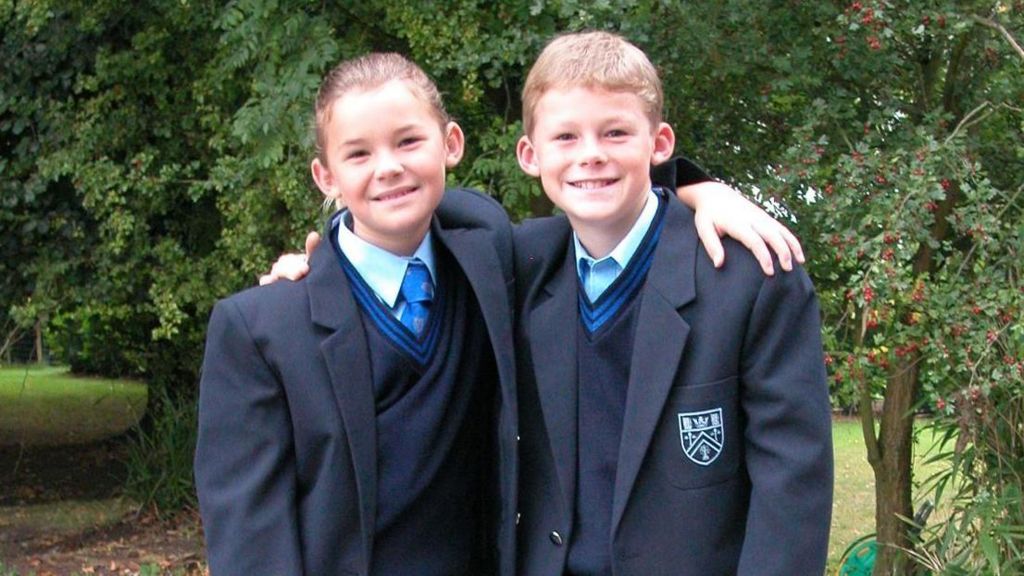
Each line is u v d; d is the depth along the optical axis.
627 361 2.32
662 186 2.51
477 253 2.45
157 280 8.08
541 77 2.34
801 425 2.19
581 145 2.28
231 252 7.25
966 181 4.75
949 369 4.56
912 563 5.44
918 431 5.50
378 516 2.38
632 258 2.33
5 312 8.98
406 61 2.52
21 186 8.23
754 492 2.20
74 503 9.66
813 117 4.98
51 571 7.60
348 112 2.35
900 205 4.47
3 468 11.05
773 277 2.21
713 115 5.59
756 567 2.15
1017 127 5.32
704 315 2.23
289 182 6.00
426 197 2.39
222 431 2.36
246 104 6.20
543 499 2.39
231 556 2.32
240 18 6.01
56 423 13.78
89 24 7.76
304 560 2.35
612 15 4.96
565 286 2.41
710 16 5.08
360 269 2.43
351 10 6.36
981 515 4.66
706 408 2.21
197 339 9.05
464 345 2.48
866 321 4.58
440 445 2.43
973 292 4.49
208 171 7.95
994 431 4.68
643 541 2.25
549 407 2.36
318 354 2.35
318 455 2.36
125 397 15.93
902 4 4.80
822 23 5.12
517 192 5.70
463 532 2.53
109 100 8.04
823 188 4.88
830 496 2.20
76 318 10.15
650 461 2.25
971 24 4.83
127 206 8.05
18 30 8.05
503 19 5.87
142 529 8.76
